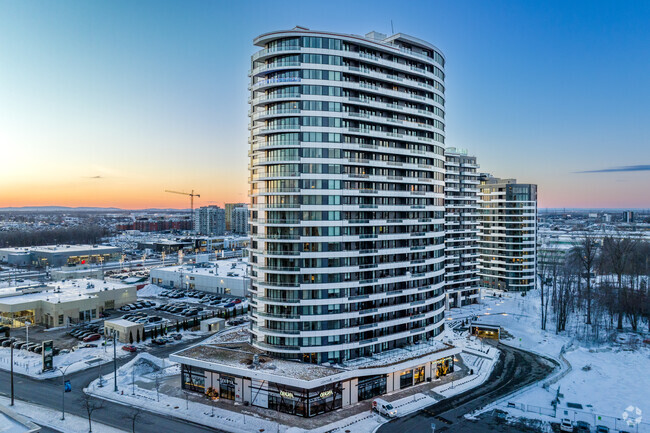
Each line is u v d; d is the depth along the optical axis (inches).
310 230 3176.7
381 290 3444.9
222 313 5462.6
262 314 3253.0
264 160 3292.3
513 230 7278.5
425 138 3725.4
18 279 7578.7
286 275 3181.6
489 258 7593.5
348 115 3255.4
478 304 6412.4
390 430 2628.0
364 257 3361.2
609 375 3678.6
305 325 3152.1
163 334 4685.0
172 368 3705.7
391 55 3550.7
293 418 2755.9
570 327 5201.8
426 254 3757.4
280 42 3253.0
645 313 5546.3
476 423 2741.1
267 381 2886.3
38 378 3437.5
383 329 3457.2
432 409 2945.4
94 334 4552.2
